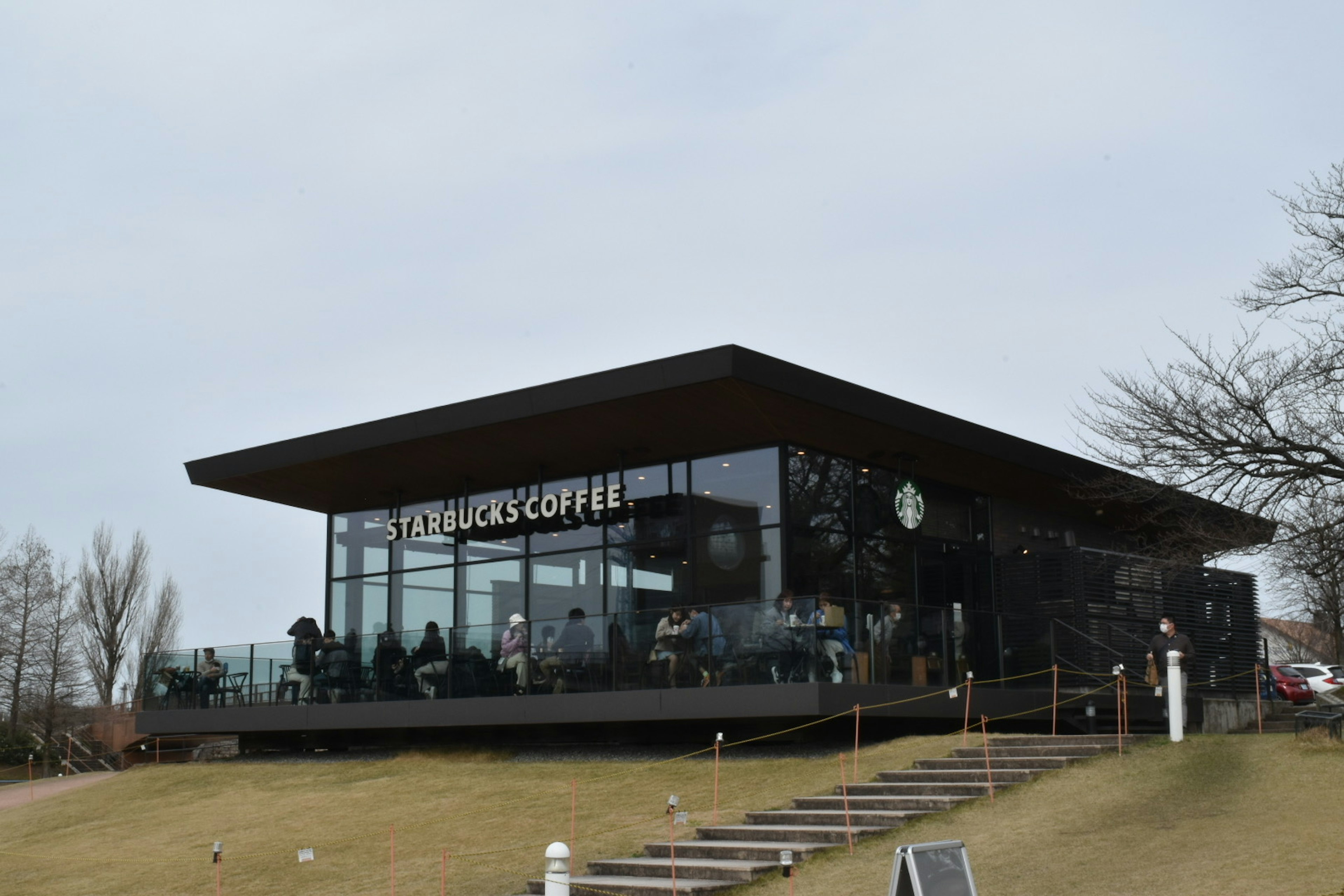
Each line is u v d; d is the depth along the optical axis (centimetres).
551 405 2122
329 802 1959
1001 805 1440
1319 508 2005
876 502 2392
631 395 2025
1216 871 1113
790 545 2183
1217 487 2100
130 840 1877
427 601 2627
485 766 2123
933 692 2078
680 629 2028
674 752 2042
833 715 1884
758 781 1716
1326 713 1672
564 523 2459
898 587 2395
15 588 5594
